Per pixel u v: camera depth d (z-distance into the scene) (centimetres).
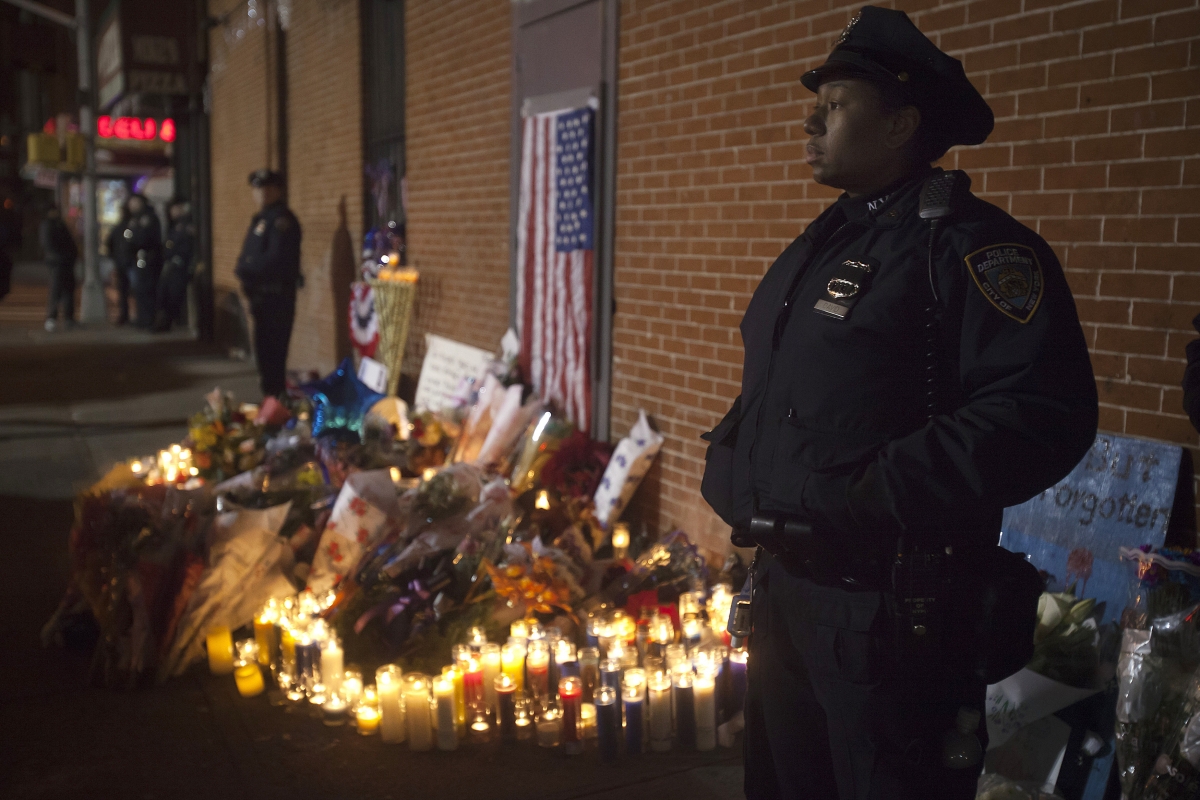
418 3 754
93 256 1861
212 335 1516
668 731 333
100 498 427
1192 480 279
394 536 407
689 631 364
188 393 1070
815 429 176
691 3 466
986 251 168
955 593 172
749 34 432
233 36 1284
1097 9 294
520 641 357
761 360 196
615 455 508
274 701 371
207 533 403
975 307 166
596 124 538
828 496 172
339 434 558
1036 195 316
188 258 1617
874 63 184
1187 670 231
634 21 507
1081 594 303
